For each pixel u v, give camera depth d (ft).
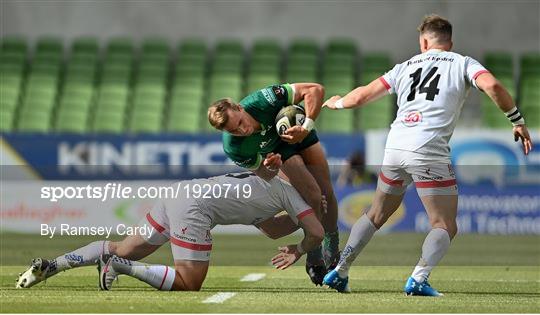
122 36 225.76
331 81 217.56
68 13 227.40
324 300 69.97
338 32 225.76
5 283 81.61
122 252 78.69
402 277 91.66
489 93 70.79
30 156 168.66
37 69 220.23
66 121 211.00
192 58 222.48
